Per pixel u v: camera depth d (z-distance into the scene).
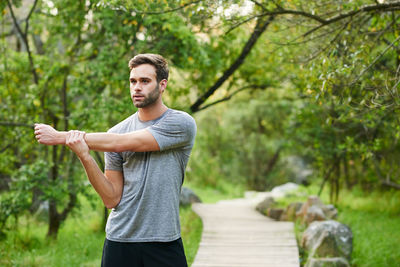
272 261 5.70
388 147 9.50
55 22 7.84
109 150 2.14
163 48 6.91
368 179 11.08
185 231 8.28
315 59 4.74
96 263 5.92
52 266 5.92
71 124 6.96
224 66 8.55
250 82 9.17
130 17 6.51
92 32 8.05
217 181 19.59
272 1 4.53
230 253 6.11
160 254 2.19
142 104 2.20
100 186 2.18
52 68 7.05
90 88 7.18
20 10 9.79
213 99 14.49
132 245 2.19
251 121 19.64
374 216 9.84
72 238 7.78
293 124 11.28
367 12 4.64
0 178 8.43
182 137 2.22
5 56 7.59
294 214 9.27
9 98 7.64
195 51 7.09
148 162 2.20
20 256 6.27
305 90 4.70
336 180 11.57
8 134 7.60
